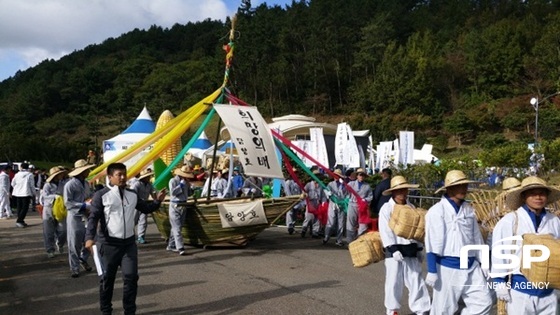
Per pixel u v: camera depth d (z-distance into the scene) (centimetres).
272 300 711
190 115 1241
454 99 6944
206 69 9169
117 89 10075
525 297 437
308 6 9394
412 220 563
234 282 818
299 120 2827
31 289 785
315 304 690
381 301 706
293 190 1417
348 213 1152
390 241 605
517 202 473
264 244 1209
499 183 1781
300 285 796
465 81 7212
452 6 9800
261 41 8200
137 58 11494
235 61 8006
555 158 2059
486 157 2083
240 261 992
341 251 1116
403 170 1675
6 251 1104
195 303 698
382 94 6950
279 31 8556
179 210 1064
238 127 1111
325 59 8019
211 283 811
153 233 1395
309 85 8044
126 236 607
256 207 1098
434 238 505
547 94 6200
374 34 7969
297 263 973
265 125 1159
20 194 1512
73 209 840
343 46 8106
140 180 1155
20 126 8519
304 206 1490
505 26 7288
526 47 7038
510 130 5816
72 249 857
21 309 681
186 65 10369
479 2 9662
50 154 5619
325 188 1191
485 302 495
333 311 658
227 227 1099
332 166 2455
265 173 1093
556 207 604
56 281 835
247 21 8688
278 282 817
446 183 510
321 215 1297
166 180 1223
